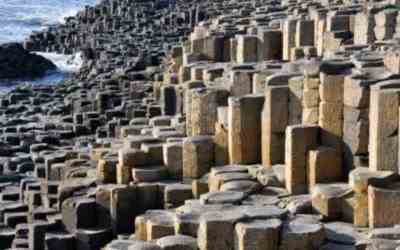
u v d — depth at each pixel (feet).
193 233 65.16
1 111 158.51
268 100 79.51
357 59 81.10
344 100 74.79
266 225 61.11
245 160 82.33
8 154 124.26
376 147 70.59
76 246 81.00
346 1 146.00
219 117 84.74
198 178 84.07
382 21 113.09
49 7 453.99
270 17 146.61
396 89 70.03
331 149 75.00
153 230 68.80
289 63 90.33
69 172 93.09
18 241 84.33
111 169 86.89
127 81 163.73
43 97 170.30
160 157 86.17
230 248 61.87
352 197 69.46
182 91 110.73
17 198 98.73
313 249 61.36
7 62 243.40
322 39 120.78
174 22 266.57
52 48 294.46
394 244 59.52
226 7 227.61
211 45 131.54
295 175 75.36
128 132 102.73
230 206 68.18
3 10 435.53
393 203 66.74
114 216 81.92
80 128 133.80
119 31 277.23
